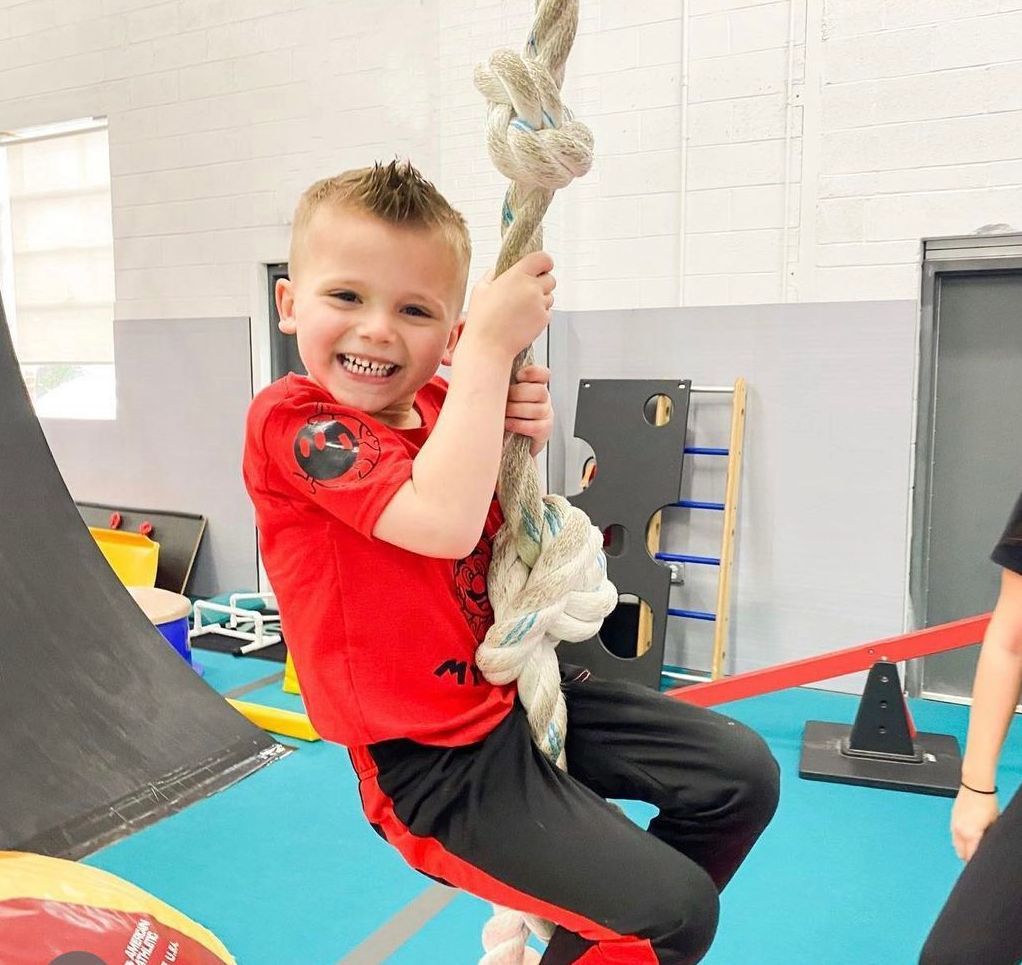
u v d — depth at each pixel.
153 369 5.03
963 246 3.37
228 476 4.87
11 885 1.40
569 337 4.05
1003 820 1.30
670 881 0.91
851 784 2.84
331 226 0.90
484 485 0.86
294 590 0.97
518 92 0.84
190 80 4.71
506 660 0.97
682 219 3.77
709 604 3.88
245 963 2.02
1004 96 3.21
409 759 0.96
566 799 0.94
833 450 3.58
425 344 0.92
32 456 2.85
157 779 2.65
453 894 2.27
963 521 3.62
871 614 3.58
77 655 2.71
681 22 3.68
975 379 3.54
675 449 3.72
